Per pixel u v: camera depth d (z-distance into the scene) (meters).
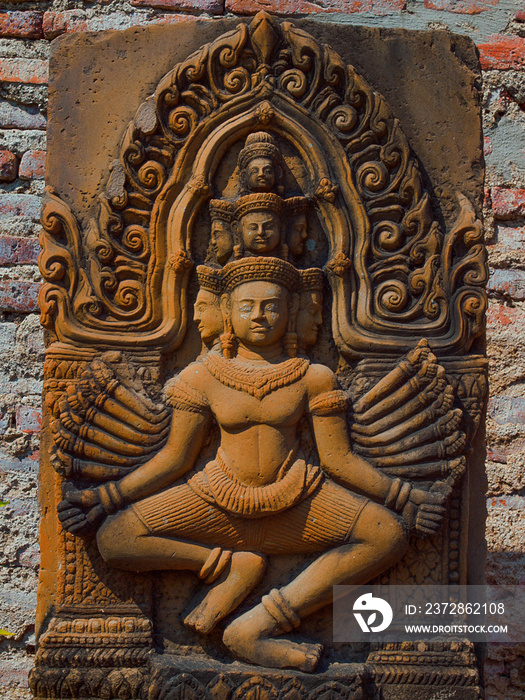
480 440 1.93
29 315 2.35
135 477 1.80
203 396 1.82
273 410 1.80
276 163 1.91
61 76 1.98
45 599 1.84
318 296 1.90
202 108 1.94
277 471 1.79
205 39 1.99
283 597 1.77
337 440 1.82
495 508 2.30
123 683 1.75
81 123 1.96
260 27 1.93
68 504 1.80
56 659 1.77
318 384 1.82
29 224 2.39
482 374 1.90
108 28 2.50
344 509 1.79
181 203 1.91
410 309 1.92
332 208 1.92
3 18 2.49
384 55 2.01
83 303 1.88
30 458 2.29
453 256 1.94
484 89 2.53
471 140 2.00
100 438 1.83
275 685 1.71
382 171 1.93
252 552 1.80
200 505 1.79
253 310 1.81
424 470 1.82
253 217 1.86
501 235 2.46
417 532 1.80
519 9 2.58
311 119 1.95
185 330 1.91
